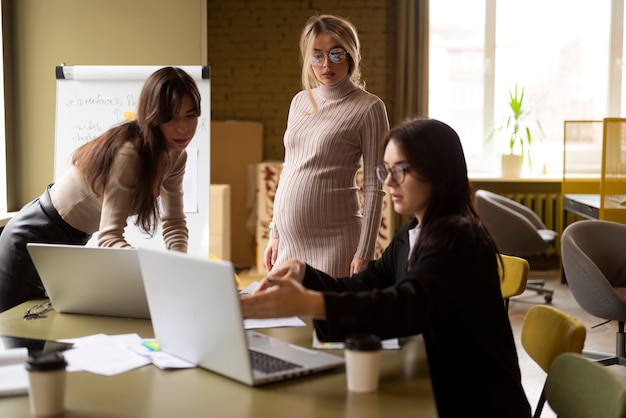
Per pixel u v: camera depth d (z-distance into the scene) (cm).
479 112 790
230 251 761
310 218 311
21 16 484
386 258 237
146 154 252
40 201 297
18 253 294
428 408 160
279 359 190
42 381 156
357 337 172
